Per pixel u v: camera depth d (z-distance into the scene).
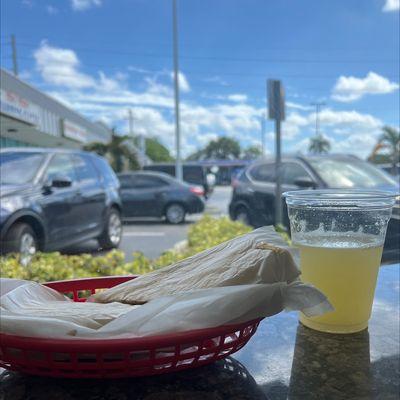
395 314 1.10
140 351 0.66
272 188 5.77
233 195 6.53
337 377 0.79
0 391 0.74
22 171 4.57
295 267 0.72
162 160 56.38
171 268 0.85
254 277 0.73
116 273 2.73
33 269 2.66
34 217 4.23
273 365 0.83
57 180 4.68
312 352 0.88
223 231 4.44
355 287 0.91
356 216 0.91
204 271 0.78
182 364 0.73
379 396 0.73
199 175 15.34
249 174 6.34
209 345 0.74
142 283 0.83
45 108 15.47
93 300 0.85
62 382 0.77
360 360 0.85
